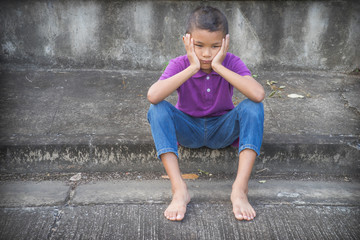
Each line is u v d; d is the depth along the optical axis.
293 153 2.59
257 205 2.22
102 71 3.80
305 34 3.81
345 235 1.98
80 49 3.78
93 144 2.52
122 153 2.56
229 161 2.60
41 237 1.92
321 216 2.14
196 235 1.95
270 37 3.81
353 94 3.38
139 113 2.97
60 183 2.44
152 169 2.62
